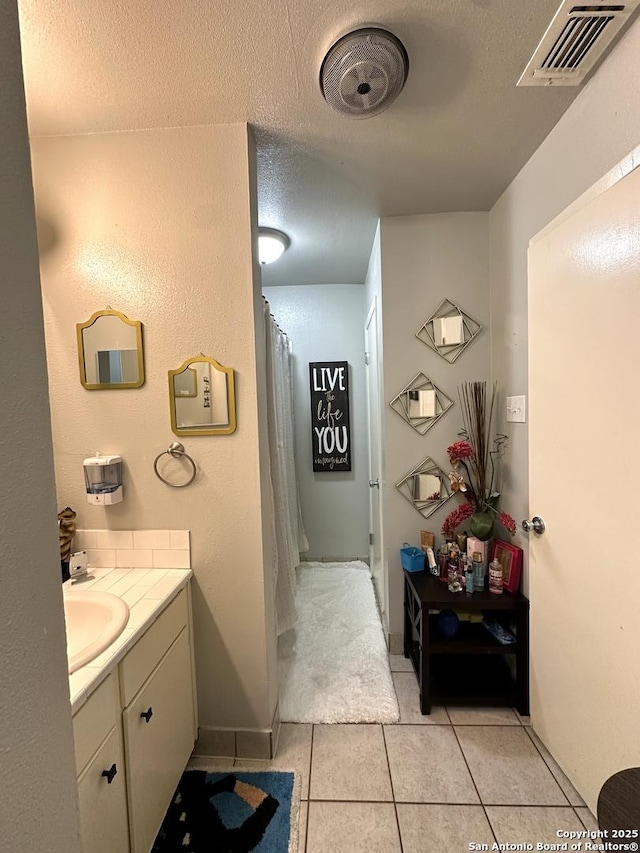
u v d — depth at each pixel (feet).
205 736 4.87
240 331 4.56
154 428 4.72
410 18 3.20
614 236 3.46
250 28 3.23
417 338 6.68
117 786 3.14
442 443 6.75
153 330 4.63
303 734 5.16
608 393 3.60
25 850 1.51
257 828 3.94
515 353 5.67
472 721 5.32
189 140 4.43
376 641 7.15
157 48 3.37
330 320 10.49
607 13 3.08
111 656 3.03
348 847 3.78
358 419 10.61
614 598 3.60
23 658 1.52
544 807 4.13
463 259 6.56
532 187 5.04
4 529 1.45
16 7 1.53
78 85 3.75
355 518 10.71
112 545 4.84
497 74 3.74
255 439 4.66
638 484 3.31
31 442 1.60
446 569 6.23
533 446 4.85
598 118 3.74
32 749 1.56
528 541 5.28
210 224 4.49
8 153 1.50
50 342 4.70
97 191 4.54
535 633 4.97
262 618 4.79
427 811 4.11
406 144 4.75
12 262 1.52
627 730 3.49
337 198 6.00
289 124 4.37
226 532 4.75
